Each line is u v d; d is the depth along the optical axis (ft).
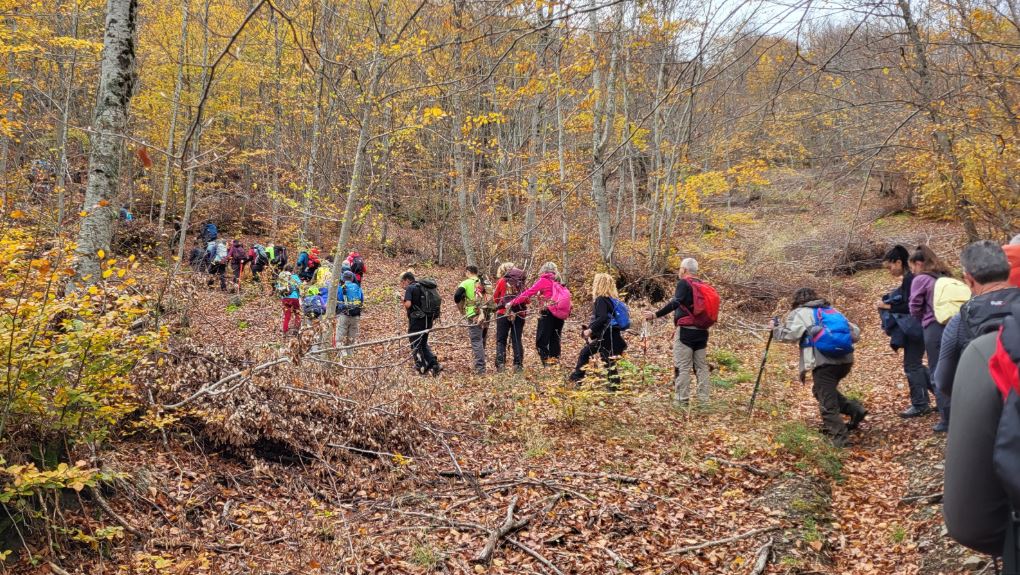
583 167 54.49
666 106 49.11
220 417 16.80
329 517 15.28
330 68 35.55
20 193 19.06
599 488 16.92
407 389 21.42
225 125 74.79
